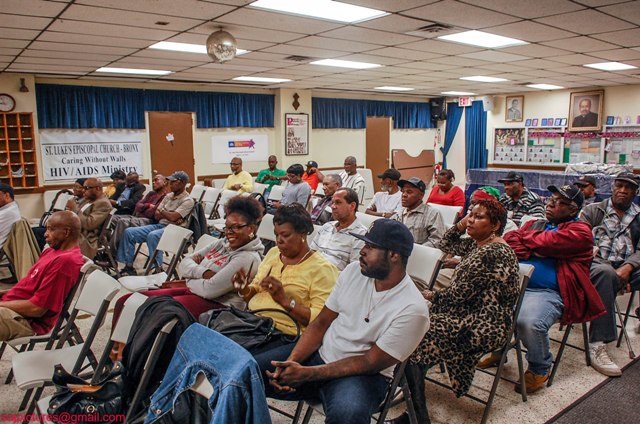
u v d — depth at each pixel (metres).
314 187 7.39
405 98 11.16
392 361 1.72
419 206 3.80
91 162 7.36
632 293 3.28
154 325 1.81
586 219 3.64
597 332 2.95
